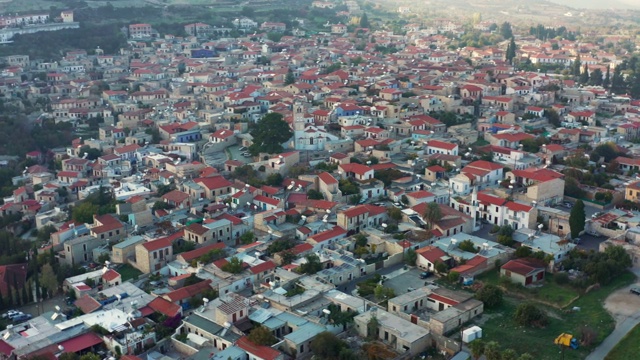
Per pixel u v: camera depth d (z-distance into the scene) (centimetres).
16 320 16550
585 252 18500
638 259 18150
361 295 16788
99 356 14362
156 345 14775
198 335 15012
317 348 13962
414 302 15788
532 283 17362
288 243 19475
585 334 14350
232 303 15475
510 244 19450
